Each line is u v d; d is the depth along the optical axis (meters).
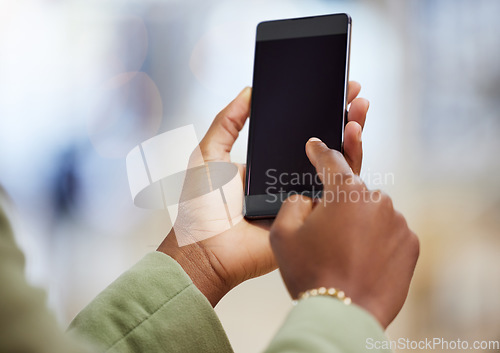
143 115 3.55
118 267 2.47
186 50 3.74
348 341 0.39
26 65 3.65
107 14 3.78
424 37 3.55
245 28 3.76
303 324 0.39
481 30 3.49
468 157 3.03
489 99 3.36
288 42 0.89
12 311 0.31
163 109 3.58
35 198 2.96
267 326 2.11
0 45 3.65
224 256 0.73
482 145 3.12
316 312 0.40
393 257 0.45
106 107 3.53
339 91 0.84
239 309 2.20
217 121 0.88
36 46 3.68
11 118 3.43
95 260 2.50
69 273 2.43
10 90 3.56
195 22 3.78
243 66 3.71
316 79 0.86
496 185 2.79
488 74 3.42
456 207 2.63
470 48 3.49
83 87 3.62
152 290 0.60
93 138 3.38
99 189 3.03
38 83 3.61
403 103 3.36
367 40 3.58
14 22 3.69
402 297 0.45
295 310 0.41
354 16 3.62
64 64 3.67
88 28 3.75
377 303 0.43
